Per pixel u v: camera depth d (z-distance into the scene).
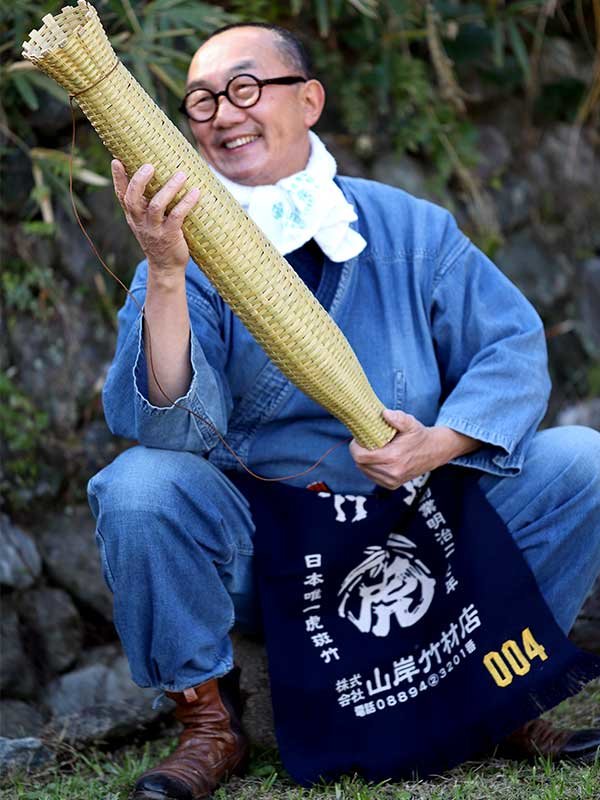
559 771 2.25
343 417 2.22
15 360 3.56
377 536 2.37
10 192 3.69
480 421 2.37
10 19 3.52
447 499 2.42
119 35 3.62
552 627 2.27
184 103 2.48
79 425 3.62
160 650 2.23
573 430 2.43
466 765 2.32
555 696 2.23
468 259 2.53
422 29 4.35
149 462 2.24
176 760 2.26
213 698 2.32
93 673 3.24
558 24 4.80
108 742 2.77
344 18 4.30
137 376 2.17
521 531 2.39
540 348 2.49
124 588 2.22
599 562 2.38
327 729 2.28
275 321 2.03
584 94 4.80
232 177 2.45
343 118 4.26
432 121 4.33
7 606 3.27
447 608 2.34
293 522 2.39
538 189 4.67
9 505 3.45
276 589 2.35
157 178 1.89
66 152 3.79
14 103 3.70
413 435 2.29
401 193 2.60
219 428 2.29
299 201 2.39
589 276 4.68
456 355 2.51
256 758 2.50
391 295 2.49
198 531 2.24
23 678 3.18
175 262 2.00
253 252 1.99
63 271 3.71
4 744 2.62
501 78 4.68
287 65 2.45
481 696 2.24
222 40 2.46
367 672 2.32
